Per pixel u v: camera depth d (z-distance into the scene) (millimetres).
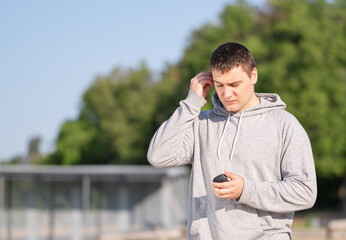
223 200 3549
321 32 39000
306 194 3354
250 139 3557
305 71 37781
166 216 22047
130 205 21703
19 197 20188
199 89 3803
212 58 3533
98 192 21375
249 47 40312
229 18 43625
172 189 22734
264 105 3613
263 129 3570
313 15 40375
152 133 50094
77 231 20469
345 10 40875
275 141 3533
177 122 3744
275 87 37438
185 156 3854
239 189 3311
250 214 3504
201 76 3824
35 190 20344
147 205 22016
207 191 3650
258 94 3756
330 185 52312
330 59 38656
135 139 52031
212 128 3746
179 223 23531
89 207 20812
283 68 38344
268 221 3498
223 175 3314
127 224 21578
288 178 3420
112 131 53438
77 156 57875
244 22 43625
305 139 3533
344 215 44750
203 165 3709
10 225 19984
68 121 60625
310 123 37250
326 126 37844
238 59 3461
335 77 38719
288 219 3557
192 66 42469
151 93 55531
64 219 20438
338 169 39625
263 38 41625
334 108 38625
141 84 57344
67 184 20578
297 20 39156
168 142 3746
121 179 21516
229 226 3518
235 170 3559
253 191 3320
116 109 56094
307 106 36906
